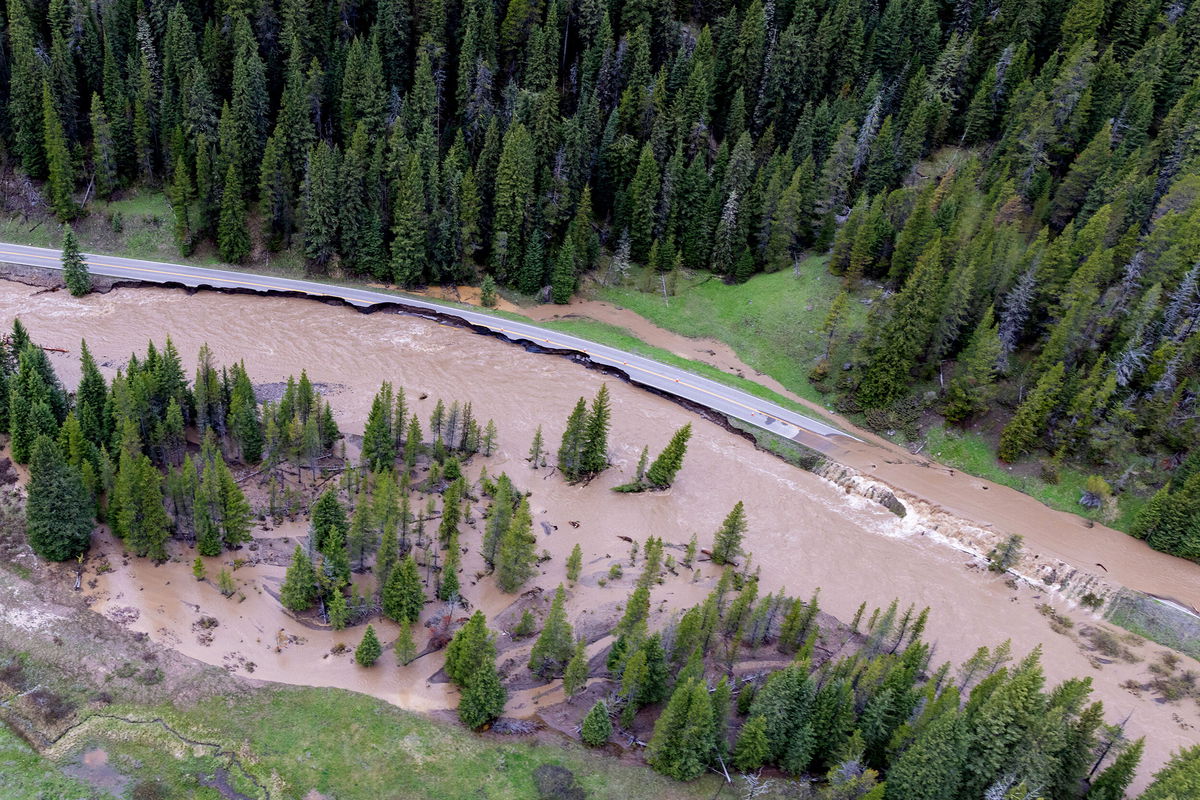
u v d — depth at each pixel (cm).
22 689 6569
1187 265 9875
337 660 7244
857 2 13912
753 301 12331
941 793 6122
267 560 8019
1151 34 13562
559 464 9625
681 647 7169
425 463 9406
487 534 8125
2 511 7969
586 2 13562
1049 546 9094
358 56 12525
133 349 10412
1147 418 9619
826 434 10519
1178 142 11744
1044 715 6162
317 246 12188
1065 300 9894
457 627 7638
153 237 12344
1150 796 5997
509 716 6981
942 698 6488
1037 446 9956
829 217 12500
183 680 6856
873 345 10731
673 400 10888
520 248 12450
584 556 8619
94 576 7594
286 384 10194
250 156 12350
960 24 14375
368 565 8050
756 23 13450
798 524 9331
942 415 10506
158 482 7644
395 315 11819
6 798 5803
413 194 11706
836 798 6153
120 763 6188
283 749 6444
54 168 11894
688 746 6450
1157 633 8281
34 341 10294
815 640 7725
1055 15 13950
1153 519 9019
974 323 10650
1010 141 12362
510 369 11119
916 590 8669
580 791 6381
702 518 9300
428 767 6450
